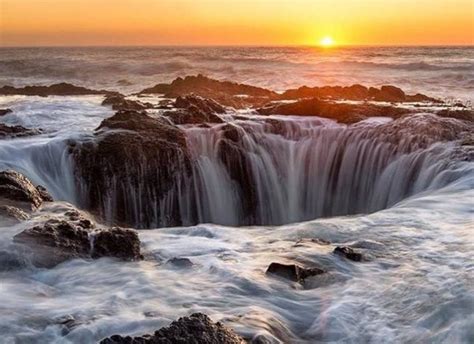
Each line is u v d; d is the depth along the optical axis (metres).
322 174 15.38
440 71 48.16
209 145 14.84
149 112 16.42
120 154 13.38
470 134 14.36
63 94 29.14
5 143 13.56
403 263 7.80
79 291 7.09
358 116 16.67
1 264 7.67
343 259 8.05
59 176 13.16
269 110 17.91
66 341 5.88
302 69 51.44
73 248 8.12
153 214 13.65
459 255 7.94
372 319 6.34
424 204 10.77
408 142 14.25
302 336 6.19
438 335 5.89
